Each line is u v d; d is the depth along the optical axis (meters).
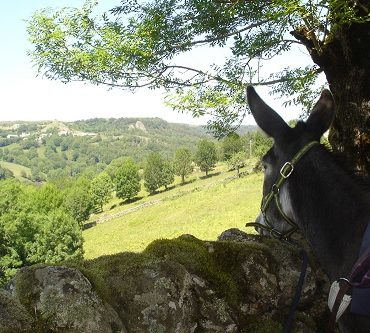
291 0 3.99
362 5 4.50
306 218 2.81
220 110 5.24
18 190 62.06
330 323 2.46
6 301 2.23
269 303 3.43
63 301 2.38
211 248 3.42
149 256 2.99
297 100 6.02
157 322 2.75
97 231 84.56
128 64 5.46
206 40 5.47
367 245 2.36
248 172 91.12
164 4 5.24
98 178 119.38
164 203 87.62
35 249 58.03
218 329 3.04
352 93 4.95
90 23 5.54
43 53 5.55
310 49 5.20
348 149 5.02
